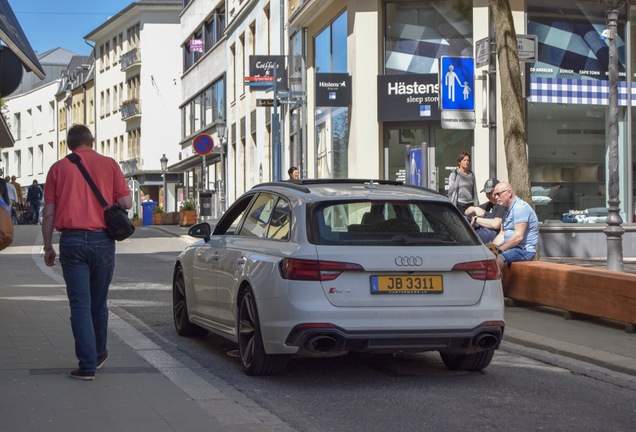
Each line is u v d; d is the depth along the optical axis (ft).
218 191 143.13
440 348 25.13
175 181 220.64
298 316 24.11
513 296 40.60
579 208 71.20
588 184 71.61
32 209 148.25
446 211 26.68
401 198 26.40
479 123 70.85
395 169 74.23
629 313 33.30
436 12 73.41
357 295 24.41
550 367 28.91
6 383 23.79
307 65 90.68
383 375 27.22
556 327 35.14
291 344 24.31
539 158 70.59
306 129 91.45
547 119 70.85
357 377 26.86
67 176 24.39
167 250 81.30
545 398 24.27
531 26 70.79
